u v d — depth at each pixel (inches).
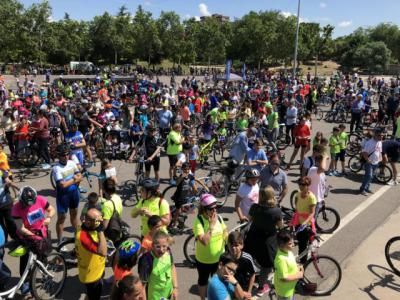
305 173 387.5
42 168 532.7
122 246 187.0
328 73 3794.3
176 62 3412.9
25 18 2640.3
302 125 549.3
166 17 3161.9
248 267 211.9
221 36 3346.5
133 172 530.9
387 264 310.0
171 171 472.7
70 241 285.0
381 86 1560.0
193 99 909.8
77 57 3282.5
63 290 258.5
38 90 1170.6
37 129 522.9
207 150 573.9
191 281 275.9
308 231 271.4
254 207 244.4
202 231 223.1
